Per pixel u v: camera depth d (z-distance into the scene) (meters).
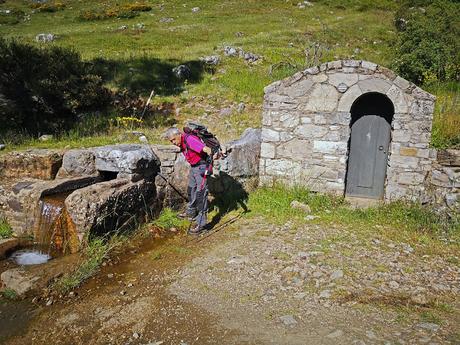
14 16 28.33
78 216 6.21
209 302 4.96
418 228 7.19
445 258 6.07
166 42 21.70
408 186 8.07
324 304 4.82
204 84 15.37
